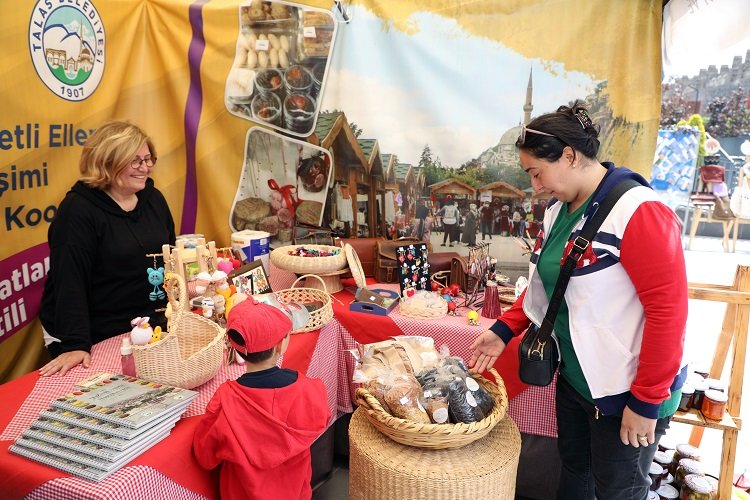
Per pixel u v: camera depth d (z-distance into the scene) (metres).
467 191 2.93
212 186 3.12
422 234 3.04
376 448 1.95
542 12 2.63
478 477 1.80
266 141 3.09
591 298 1.55
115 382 1.61
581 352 1.59
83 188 2.03
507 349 2.25
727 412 2.29
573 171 1.57
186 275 2.07
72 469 1.29
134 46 2.84
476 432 1.83
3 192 2.33
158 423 1.43
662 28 2.53
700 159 2.95
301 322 2.20
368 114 2.95
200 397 1.68
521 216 2.88
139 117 2.92
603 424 1.65
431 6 2.75
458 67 2.79
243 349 1.51
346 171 3.06
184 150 3.07
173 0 2.87
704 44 2.40
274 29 2.93
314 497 2.51
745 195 2.94
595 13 2.58
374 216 3.10
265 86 3.01
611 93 2.63
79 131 2.62
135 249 2.12
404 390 1.94
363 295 2.56
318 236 3.17
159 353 1.61
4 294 2.39
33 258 2.49
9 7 2.26
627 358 1.53
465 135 2.85
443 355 2.20
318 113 3.01
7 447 1.39
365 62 2.89
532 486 2.45
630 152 2.65
